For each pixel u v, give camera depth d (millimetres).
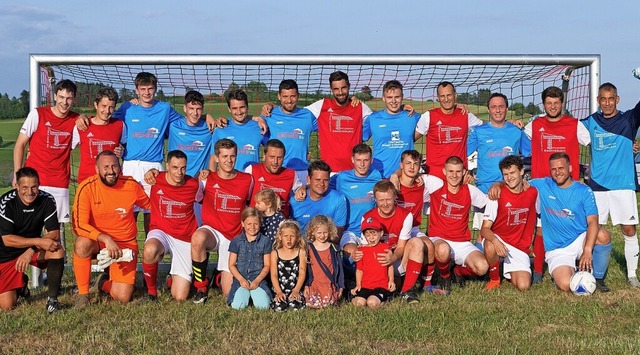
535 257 7652
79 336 5426
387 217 6824
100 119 7516
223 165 6816
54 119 7391
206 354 4926
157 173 6867
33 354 4984
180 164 6613
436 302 6516
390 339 5293
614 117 7461
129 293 6543
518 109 9523
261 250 6453
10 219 6180
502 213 7145
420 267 6645
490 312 6059
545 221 7297
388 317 5852
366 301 6418
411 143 8125
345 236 7254
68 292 7168
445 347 5020
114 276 6527
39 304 6570
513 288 7215
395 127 8039
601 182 7551
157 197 6844
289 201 7305
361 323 5715
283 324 5688
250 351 4961
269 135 8008
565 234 7215
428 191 7461
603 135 7496
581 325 5688
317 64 8219
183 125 7867
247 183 6973
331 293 6371
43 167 7402
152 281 6688
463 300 6559
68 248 9547
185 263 6762
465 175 7406
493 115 7938
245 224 6426
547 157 7797
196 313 6098
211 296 6902
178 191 6812
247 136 7898
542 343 5074
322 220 6453
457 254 7297
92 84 8953
